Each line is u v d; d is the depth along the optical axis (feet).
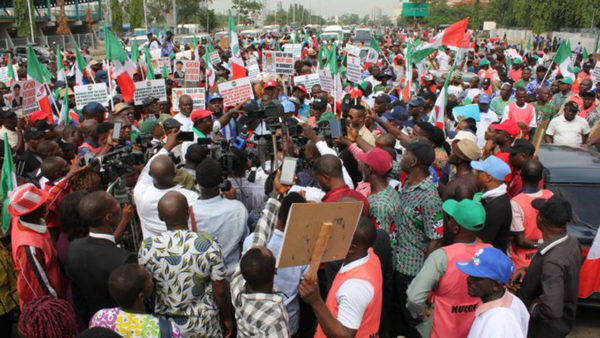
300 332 15.20
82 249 12.48
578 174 19.26
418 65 51.24
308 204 8.72
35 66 29.81
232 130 28.37
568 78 35.53
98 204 12.41
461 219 11.64
